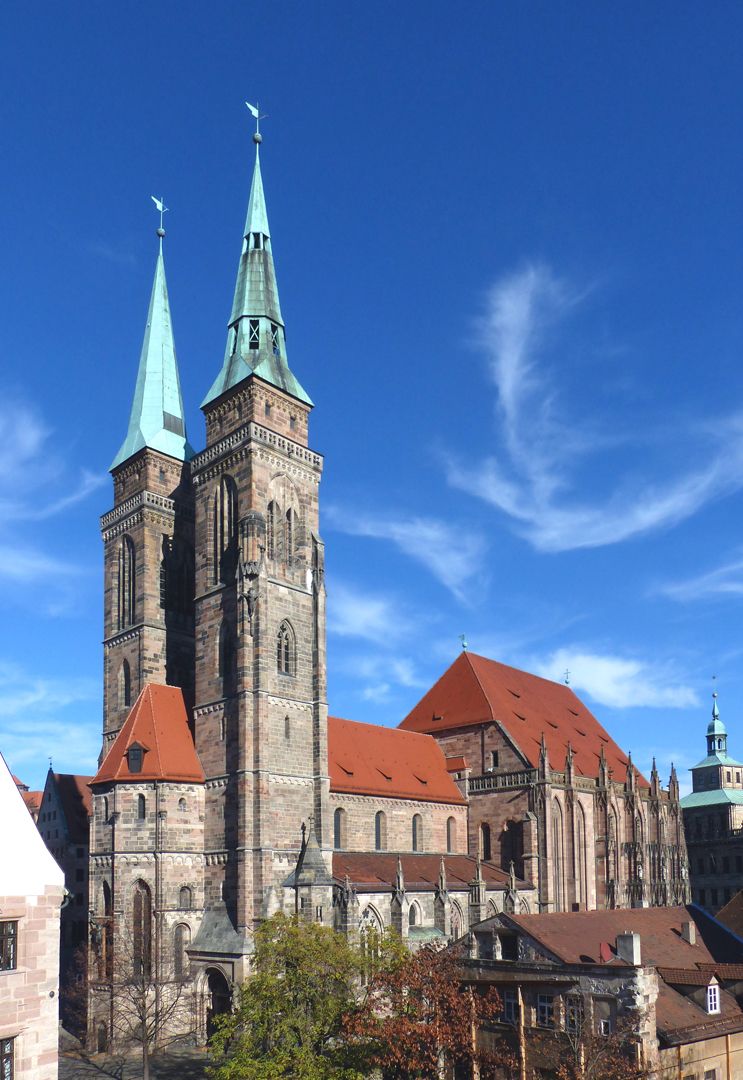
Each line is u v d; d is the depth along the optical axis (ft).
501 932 225.35
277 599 346.54
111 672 393.91
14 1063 161.27
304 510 369.09
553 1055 205.36
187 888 325.83
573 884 417.49
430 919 349.20
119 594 401.49
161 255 447.01
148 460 399.44
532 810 409.49
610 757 501.56
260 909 313.32
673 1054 201.36
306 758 344.28
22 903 165.48
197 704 350.43
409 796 394.32
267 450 358.43
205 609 356.18
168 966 314.14
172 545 400.47
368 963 232.53
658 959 234.17
